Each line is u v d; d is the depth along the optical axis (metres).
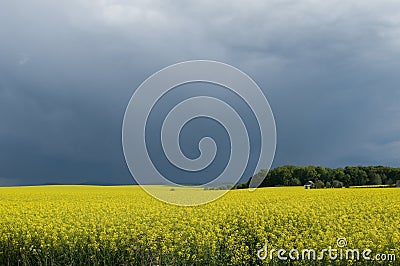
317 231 12.39
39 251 12.20
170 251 11.15
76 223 13.63
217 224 13.36
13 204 19.81
